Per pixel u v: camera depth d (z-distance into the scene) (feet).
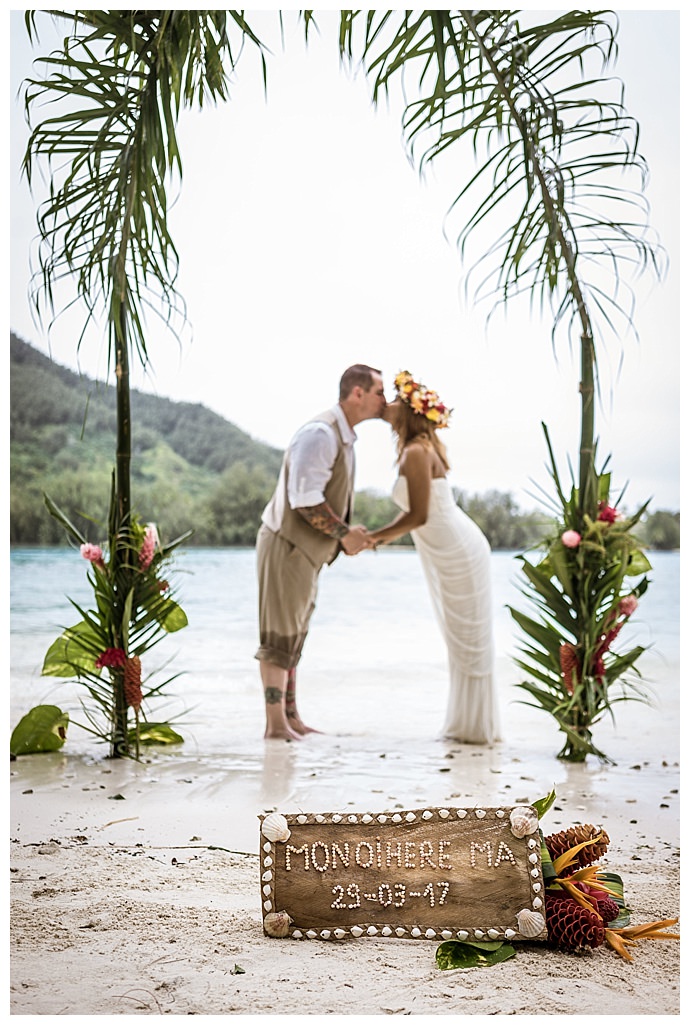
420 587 46.39
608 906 8.00
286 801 12.66
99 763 14.97
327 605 41.47
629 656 15.62
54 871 9.69
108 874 9.56
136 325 13.67
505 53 12.89
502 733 17.67
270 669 16.81
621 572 15.26
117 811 12.15
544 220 14.34
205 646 29.37
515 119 13.43
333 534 16.43
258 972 7.29
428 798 12.79
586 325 15.40
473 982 7.13
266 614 16.83
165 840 10.88
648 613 36.52
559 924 7.77
